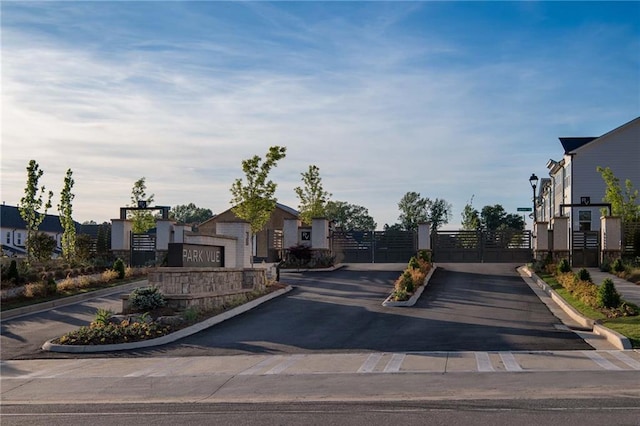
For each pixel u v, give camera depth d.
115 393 12.83
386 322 21.06
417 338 18.17
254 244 52.50
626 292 25.69
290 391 12.39
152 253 40.72
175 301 21.72
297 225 41.12
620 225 36.47
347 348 17.19
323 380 13.32
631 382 12.00
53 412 11.09
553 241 38.09
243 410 10.77
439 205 103.88
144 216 50.16
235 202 37.75
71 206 42.38
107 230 44.31
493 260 39.50
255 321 21.98
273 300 26.88
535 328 19.28
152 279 22.53
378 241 41.31
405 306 24.38
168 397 12.28
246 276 28.08
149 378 14.27
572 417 9.30
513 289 28.72
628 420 9.04
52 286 28.12
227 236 27.88
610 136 50.50
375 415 9.95
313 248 40.19
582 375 12.79
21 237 67.88
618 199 40.91
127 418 10.36
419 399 11.18
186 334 19.78
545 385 11.95
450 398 11.16
